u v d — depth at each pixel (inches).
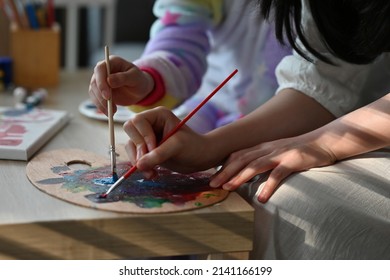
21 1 60.0
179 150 32.9
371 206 31.2
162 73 44.6
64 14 78.7
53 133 42.7
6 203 29.3
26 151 36.5
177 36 48.1
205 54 49.9
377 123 34.5
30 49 59.9
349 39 34.8
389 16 31.6
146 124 33.6
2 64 58.3
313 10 34.6
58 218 27.7
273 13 36.3
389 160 34.9
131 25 112.3
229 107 53.8
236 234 29.7
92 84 38.1
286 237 31.2
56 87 61.0
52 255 27.7
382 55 40.9
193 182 33.2
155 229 28.5
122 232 28.2
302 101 39.2
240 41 52.1
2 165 35.5
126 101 41.1
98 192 30.8
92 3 74.4
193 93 48.0
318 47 39.1
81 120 48.0
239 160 34.0
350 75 39.8
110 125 34.6
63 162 35.6
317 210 31.0
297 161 33.3
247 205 30.3
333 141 34.8
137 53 108.2
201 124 49.7
